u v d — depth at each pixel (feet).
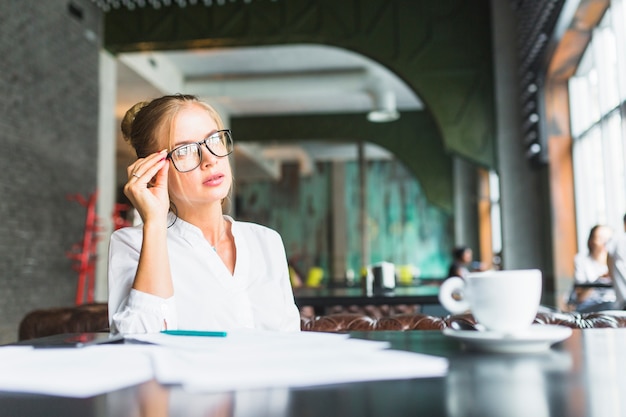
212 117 4.21
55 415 1.47
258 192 66.74
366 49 26.53
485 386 1.72
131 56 31.04
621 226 18.86
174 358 2.22
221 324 4.13
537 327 2.62
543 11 20.72
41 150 21.15
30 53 20.68
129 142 4.36
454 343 2.60
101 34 26.58
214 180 4.08
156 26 27.20
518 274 2.43
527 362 2.11
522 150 25.27
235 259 4.39
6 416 1.47
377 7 26.68
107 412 1.49
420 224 64.18
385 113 38.27
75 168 23.59
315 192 66.08
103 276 26.27
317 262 65.16
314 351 2.35
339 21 26.66
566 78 23.16
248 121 47.80
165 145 4.05
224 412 1.46
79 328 7.99
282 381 1.81
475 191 46.47
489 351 2.33
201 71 38.68
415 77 26.27
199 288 4.15
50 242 21.47
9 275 18.98
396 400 1.56
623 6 17.02
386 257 64.23
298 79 38.86
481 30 26.25
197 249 4.21
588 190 22.09
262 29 26.81
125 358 2.25
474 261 46.65
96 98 25.80
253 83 39.47
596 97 21.24
